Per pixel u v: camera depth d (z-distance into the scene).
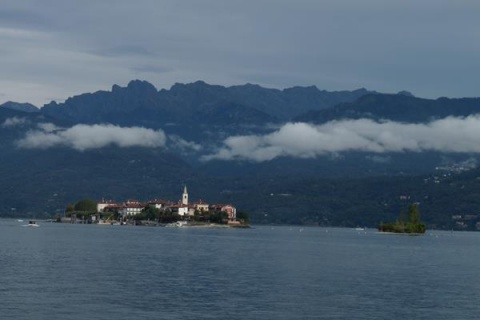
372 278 157.12
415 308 115.81
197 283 140.12
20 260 182.75
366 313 110.25
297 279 150.75
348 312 110.75
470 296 130.12
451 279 159.25
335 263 196.38
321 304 117.12
